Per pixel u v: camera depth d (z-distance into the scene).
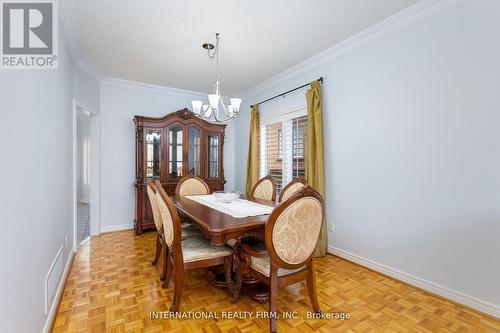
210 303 1.91
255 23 2.32
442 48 1.98
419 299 1.97
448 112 1.96
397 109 2.29
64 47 2.31
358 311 1.81
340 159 2.83
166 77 3.74
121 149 3.92
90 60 3.12
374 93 2.48
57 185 2.02
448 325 1.65
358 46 2.61
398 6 2.09
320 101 2.98
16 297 1.09
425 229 2.10
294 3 2.03
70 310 1.79
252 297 1.97
